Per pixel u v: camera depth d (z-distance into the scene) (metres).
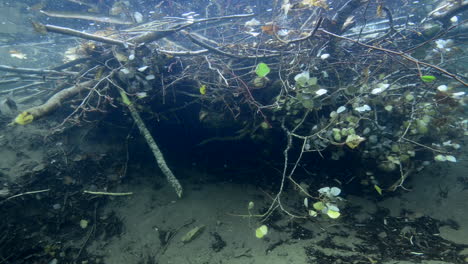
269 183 3.73
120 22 5.06
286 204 3.37
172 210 3.31
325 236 2.81
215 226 3.09
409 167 3.09
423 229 2.69
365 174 3.26
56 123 4.05
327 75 3.18
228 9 6.80
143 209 3.33
